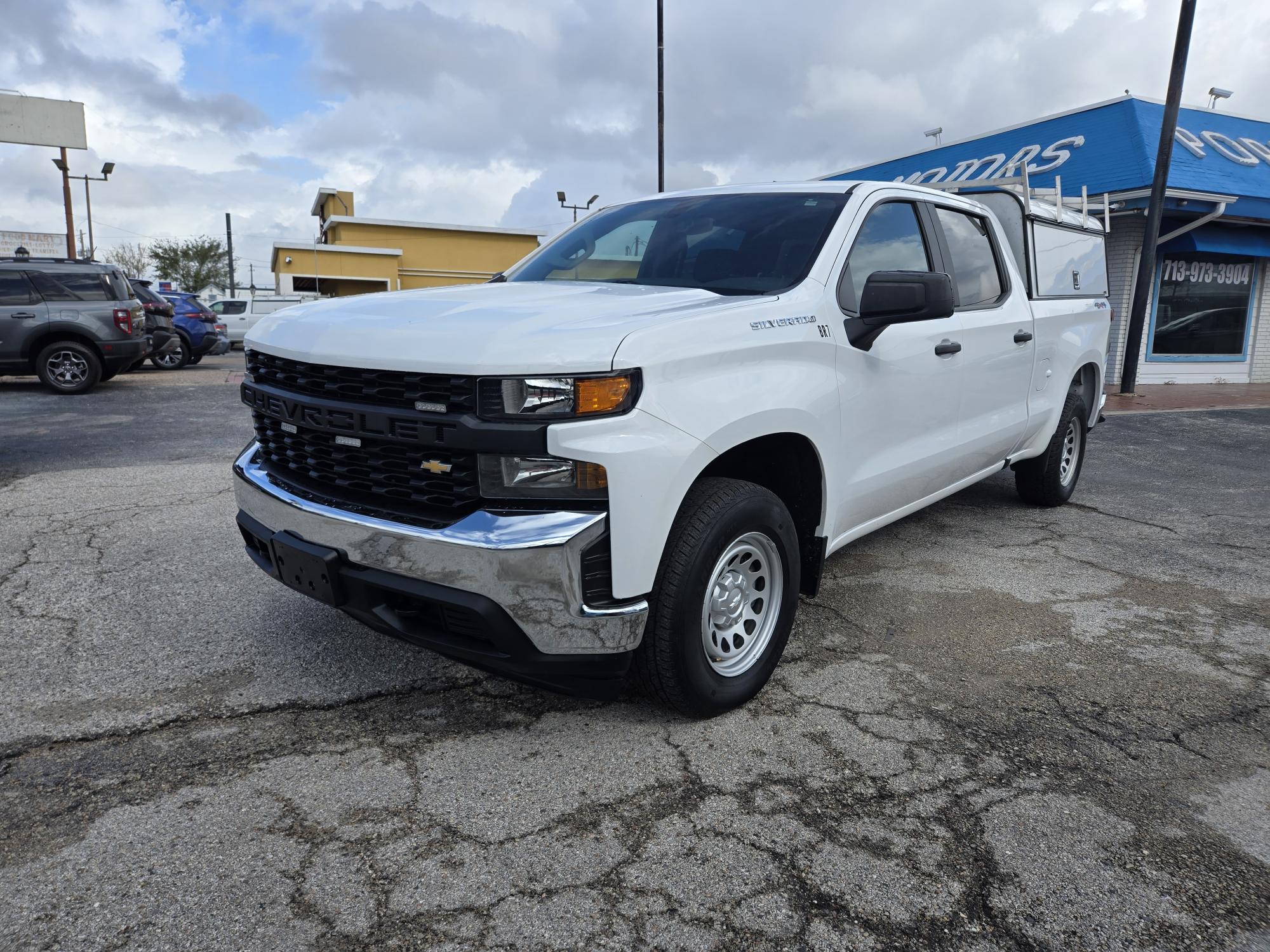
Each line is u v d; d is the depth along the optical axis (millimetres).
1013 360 4754
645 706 3094
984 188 5238
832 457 3320
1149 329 15391
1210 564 4922
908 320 3279
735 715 3035
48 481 6418
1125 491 6844
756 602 3146
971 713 3078
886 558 4918
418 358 2531
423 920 2023
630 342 2527
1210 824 2457
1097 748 2855
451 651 2635
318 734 2848
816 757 2764
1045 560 4934
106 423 9453
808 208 3691
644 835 2350
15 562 4492
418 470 2598
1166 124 12328
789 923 2037
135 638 3557
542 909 2066
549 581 2447
